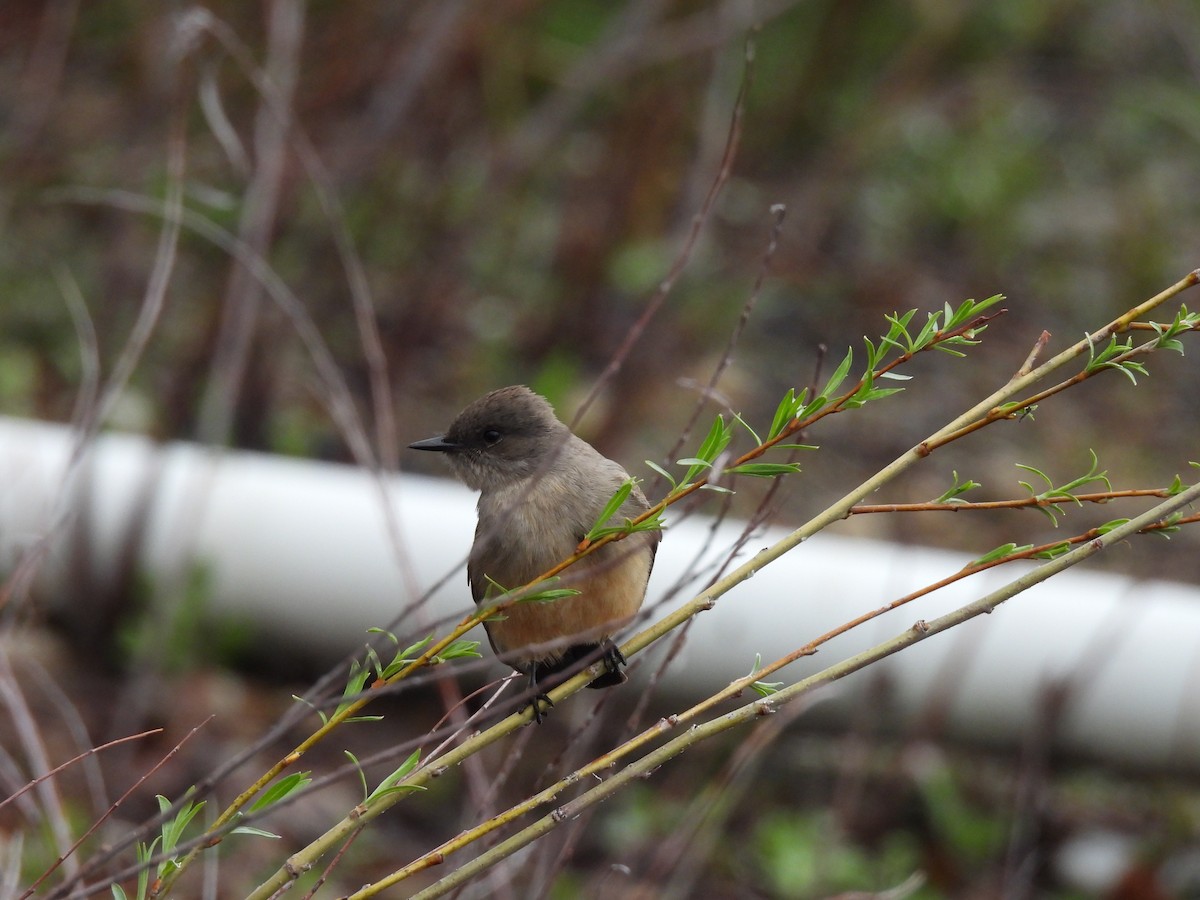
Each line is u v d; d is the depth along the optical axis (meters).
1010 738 11.30
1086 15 21.86
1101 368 5.06
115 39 15.84
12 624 7.12
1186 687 11.12
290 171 14.08
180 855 5.62
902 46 19.50
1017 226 20.17
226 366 12.32
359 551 11.72
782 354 17.30
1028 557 5.06
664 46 16.20
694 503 6.62
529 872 9.63
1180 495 4.95
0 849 8.38
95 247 15.73
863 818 11.37
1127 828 11.70
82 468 11.41
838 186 19.00
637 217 16.41
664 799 11.09
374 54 15.48
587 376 16.06
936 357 18.42
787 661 5.05
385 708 12.17
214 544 11.79
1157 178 21.86
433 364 16.28
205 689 11.60
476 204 16.55
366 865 10.54
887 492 15.55
